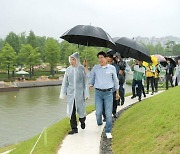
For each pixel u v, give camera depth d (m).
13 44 102.50
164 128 7.02
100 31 8.59
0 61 80.75
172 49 145.12
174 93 10.46
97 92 8.39
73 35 9.02
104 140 8.33
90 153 7.25
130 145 7.16
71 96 8.79
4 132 26.45
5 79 79.56
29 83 73.44
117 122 10.19
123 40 11.62
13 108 40.78
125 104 14.10
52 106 42.31
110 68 8.27
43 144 7.91
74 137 8.62
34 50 85.88
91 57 85.06
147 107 9.91
